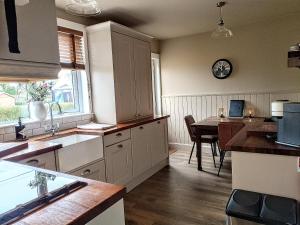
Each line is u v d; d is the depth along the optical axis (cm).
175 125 512
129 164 307
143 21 371
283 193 148
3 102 248
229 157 430
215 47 458
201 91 480
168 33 459
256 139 175
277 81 412
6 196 86
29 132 258
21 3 97
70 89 326
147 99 386
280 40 403
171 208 255
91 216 75
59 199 83
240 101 435
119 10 316
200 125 356
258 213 122
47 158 199
